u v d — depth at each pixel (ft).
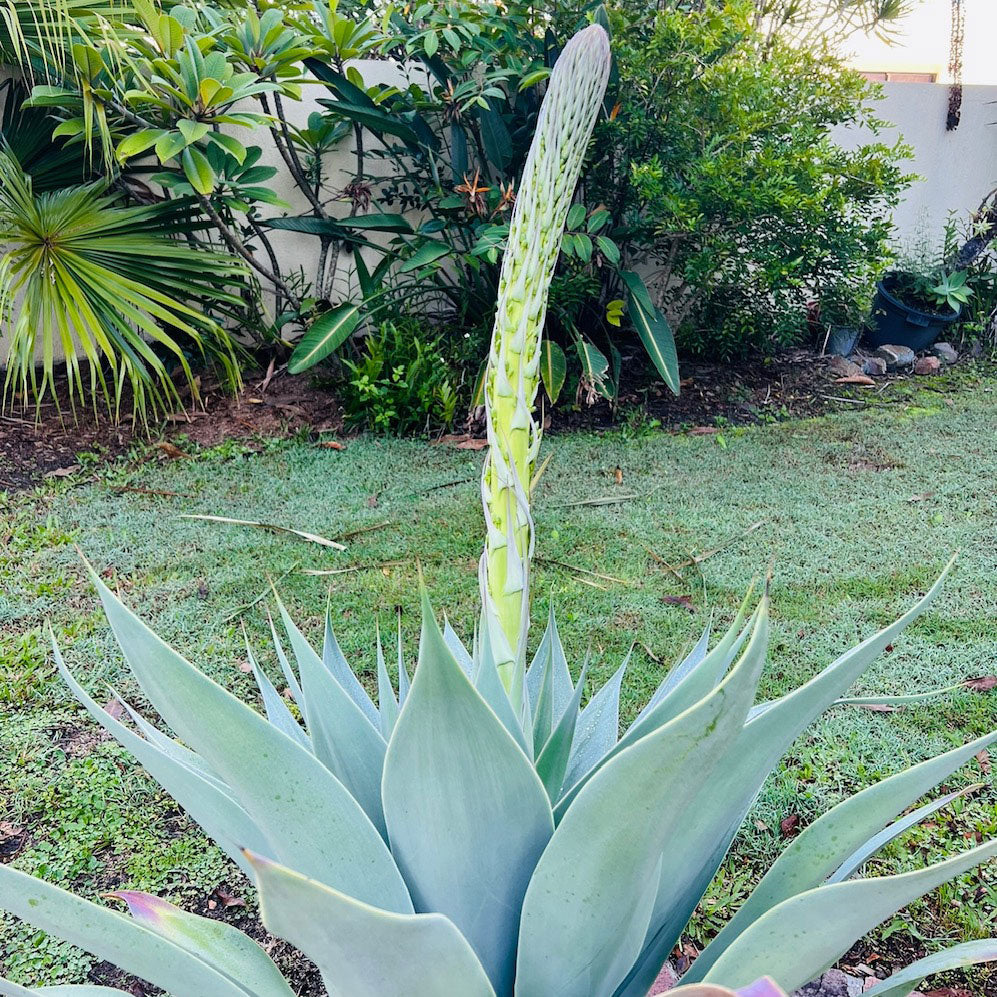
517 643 3.80
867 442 18.25
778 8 22.20
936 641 11.03
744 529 14.33
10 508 15.16
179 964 3.56
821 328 24.56
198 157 16.66
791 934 3.37
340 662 5.62
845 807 3.97
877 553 13.43
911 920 7.17
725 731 2.87
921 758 8.94
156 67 15.55
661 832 3.17
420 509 15.11
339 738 4.50
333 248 22.29
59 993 4.03
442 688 3.17
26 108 18.12
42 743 9.41
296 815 3.53
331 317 19.31
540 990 3.76
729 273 20.44
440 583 12.72
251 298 21.09
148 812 8.50
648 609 11.96
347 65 21.47
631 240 20.99
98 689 10.36
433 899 3.82
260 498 15.65
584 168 19.63
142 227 18.04
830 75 19.84
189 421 19.29
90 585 12.66
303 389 20.79
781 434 18.94
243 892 7.62
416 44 18.47
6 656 10.77
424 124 20.15
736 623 3.98
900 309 24.03
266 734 3.43
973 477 16.26
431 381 18.80
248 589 12.59
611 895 3.37
